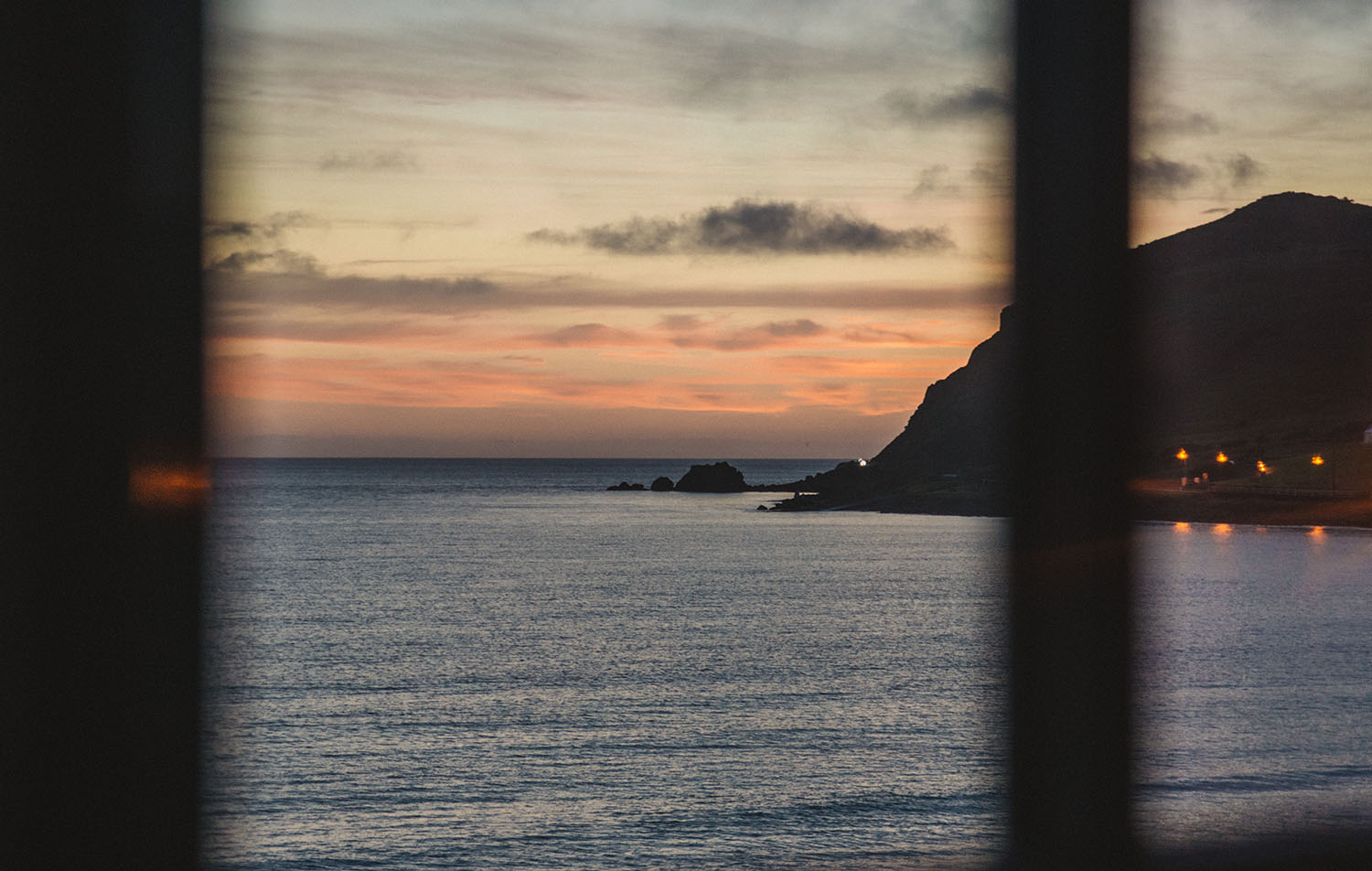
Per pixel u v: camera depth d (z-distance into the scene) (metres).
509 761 20.42
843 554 70.38
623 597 48.00
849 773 19.56
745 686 28.55
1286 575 48.50
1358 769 16.62
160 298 2.53
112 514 2.48
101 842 2.46
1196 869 2.92
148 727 2.49
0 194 2.41
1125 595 2.94
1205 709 22.89
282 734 22.44
